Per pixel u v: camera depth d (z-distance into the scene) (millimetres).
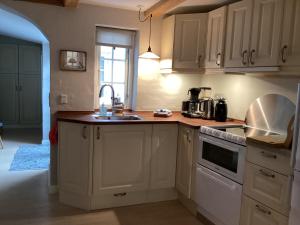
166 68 3344
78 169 2736
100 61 3482
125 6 3166
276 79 2566
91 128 2605
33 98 6707
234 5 2584
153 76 3523
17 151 4641
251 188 2035
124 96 3662
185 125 2789
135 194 2938
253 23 2367
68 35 3088
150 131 2838
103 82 3541
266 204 1916
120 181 2799
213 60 2895
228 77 3213
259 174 1971
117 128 2699
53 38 3041
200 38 3047
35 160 4176
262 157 1943
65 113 3086
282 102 2482
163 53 3422
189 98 3627
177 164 2982
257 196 1986
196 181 2674
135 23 3344
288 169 1750
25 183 3297
